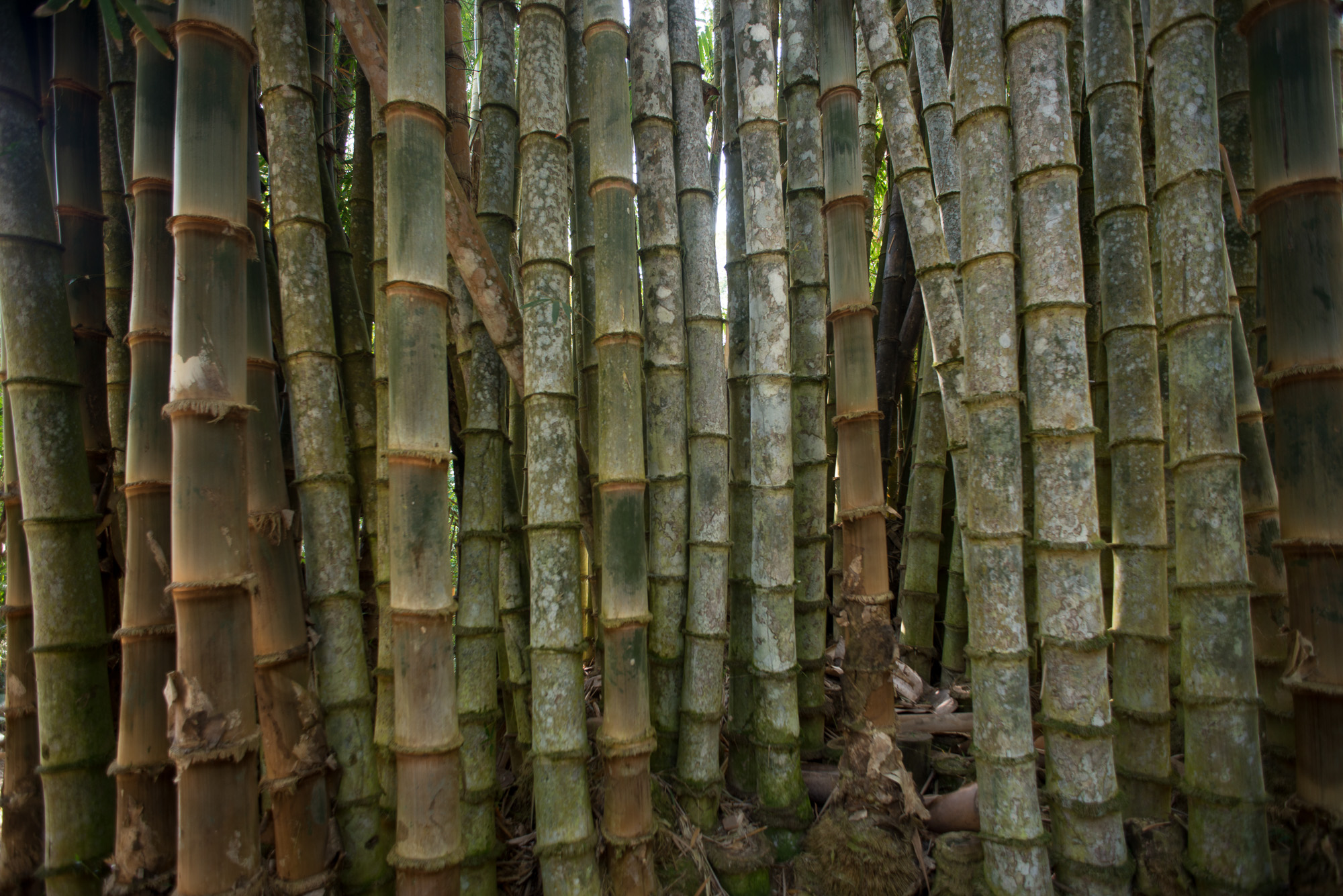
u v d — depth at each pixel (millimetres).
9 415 1976
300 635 1939
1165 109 2018
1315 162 1800
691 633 2369
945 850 2094
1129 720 2232
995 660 1970
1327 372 1793
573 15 2754
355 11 1806
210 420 1529
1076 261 1954
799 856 2275
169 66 1816
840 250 2361
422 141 1699
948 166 2855
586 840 1968
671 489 2488
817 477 2758
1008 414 1980
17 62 1925
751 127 2400
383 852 2068
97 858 1915
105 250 2482
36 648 1896
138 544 1760
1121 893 1932
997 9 2020
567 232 2162
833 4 2389
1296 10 1817
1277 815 2143
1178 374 2004
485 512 2283
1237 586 1906
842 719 2367
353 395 2645
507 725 2789
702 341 2475
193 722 1507
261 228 1984
